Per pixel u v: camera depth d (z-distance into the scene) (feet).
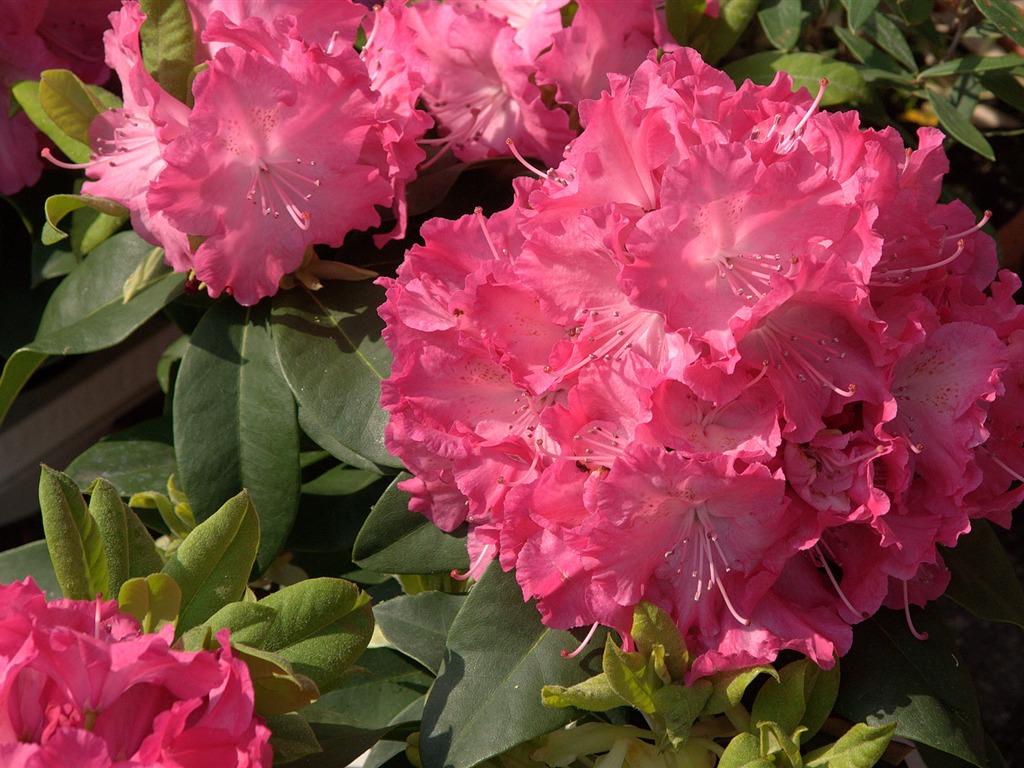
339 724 2.02
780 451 1.90
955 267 2.02
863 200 1.87
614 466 1.85
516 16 2.24
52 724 1.67
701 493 1.86
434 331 1.99
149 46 2.08
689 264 1.85
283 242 2.12
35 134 2.47
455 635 2.02
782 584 1.98
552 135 2.22
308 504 2.40
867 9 2.26
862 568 1.97
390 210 2.27
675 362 1.88
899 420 1.95
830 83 2.30
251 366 2.21
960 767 2.13
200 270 2.11
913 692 2.02
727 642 1.92
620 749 1.98
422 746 1.97
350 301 2.21
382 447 2.13
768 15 2.35
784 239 1.86
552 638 2.02
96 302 2.32
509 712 1.98
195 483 2.19
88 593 1.88
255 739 1.72
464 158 2.27
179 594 1.85
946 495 1.94
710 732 2.01
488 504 1.98
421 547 2.12
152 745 1.69
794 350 1.89
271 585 2.51
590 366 1.90
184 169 2.04
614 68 2.22
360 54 2.22
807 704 1.99
